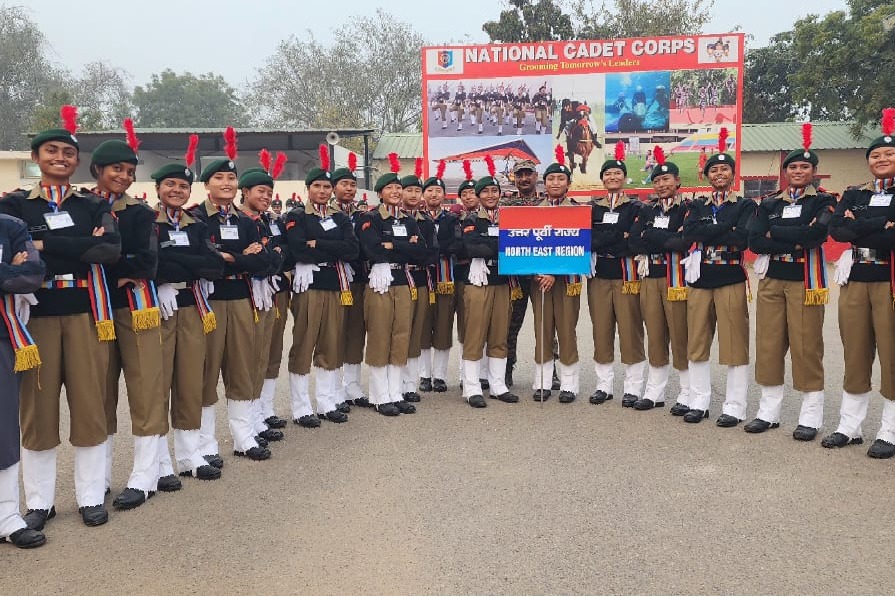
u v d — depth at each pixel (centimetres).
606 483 480
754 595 331
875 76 2334
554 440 582
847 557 368
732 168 626
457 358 954
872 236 522
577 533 402
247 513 438
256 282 557
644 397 701
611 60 1596
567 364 716
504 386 730
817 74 2388
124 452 570
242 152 2550
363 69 4128
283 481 495
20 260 374
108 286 446
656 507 438
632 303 693
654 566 361
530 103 1616
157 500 463
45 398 415
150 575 357
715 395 738
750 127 2634
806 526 407
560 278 711
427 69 1623
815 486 471
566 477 493
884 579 345
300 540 397
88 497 430
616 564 363
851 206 548
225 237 530
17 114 4553
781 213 582
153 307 455
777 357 599
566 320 711
